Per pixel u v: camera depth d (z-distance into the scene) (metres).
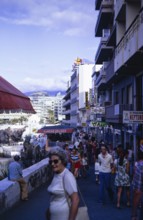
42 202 11.33
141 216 7.73
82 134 50.91
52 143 28.02
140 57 18.30
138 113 15.22
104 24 40.06
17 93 5.63
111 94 41.78
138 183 8.09
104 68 39.53
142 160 8.16
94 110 40.59
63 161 4.57
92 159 24.55
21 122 115.81
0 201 9.62
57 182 4.53
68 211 4.46
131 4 23.56
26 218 9.23
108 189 11.34
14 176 11.24
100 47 38.94
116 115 29.00
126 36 19.78
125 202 11.24
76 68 108.44
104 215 9.56
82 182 16.23
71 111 120.69
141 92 23.05
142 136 20.92
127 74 25.58
